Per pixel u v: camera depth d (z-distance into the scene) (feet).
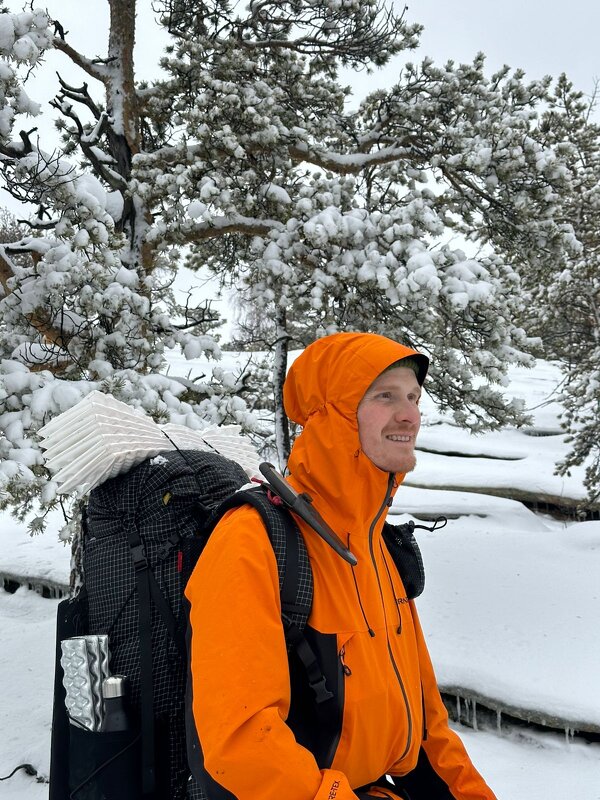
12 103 13.08
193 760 3.82
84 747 4.68
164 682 4.72
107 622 4.98
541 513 38.17
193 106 21.45
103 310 14.98
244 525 4.10
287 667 3.86
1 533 32.99
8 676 18.45
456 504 35.40
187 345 17.81
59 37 20.38
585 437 30.91
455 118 22.84
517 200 20.08
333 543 4.16
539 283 33.55
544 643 17.29
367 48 23.84
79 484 5.37
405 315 18.57
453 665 16.15
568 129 22.91
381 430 4.33
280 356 22.07
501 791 12.26
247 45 22.90
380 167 25.29
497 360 18.30
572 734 14.12
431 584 22.25
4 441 12.28
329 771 3.70
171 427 6.52
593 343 34.71
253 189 20.30
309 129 23.72
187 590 4.17
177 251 21.35
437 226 17.90
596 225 32.86
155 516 5.06
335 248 18.90
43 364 15.97
